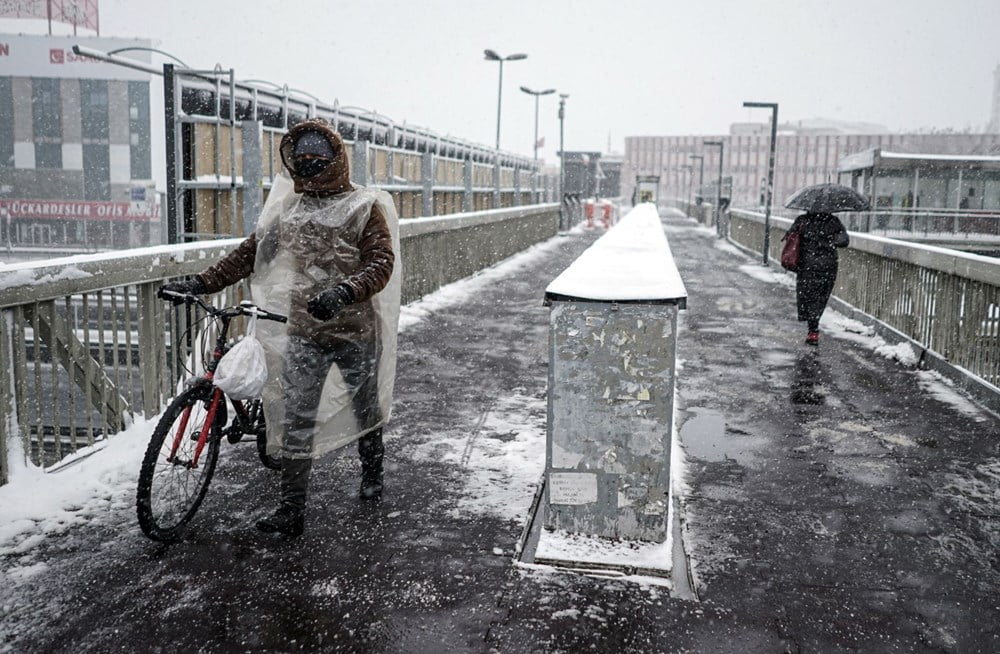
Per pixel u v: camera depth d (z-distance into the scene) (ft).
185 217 29.09
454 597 10.41
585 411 11.42
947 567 11.59
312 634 9.54
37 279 13.29
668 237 112.27
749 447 17.02
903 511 13.61
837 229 28.43
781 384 22.85
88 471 14.03
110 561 11.19
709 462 16.03
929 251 25.14
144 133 229.25
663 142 433.07
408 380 22.44
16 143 228.22
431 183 54.39
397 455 15.98
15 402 13.16
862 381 23.29
